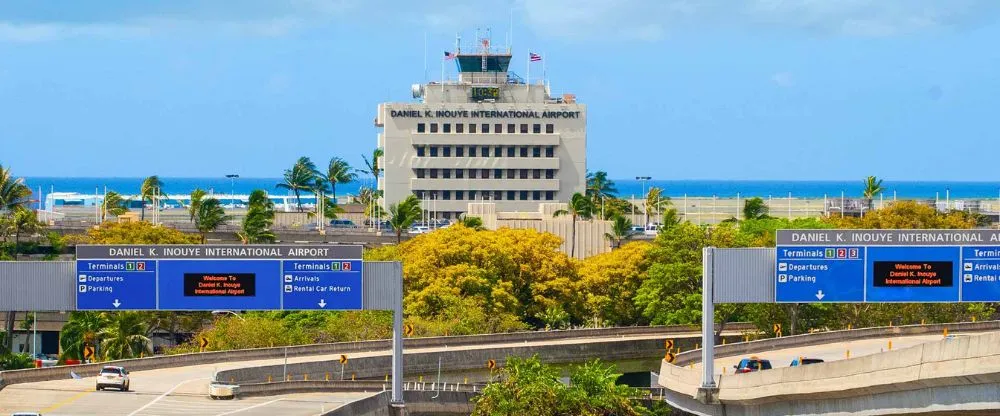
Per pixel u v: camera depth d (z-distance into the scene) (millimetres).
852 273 104312
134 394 109562
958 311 167375
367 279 104688
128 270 103688
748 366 115062
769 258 105125
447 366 145250
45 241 197875
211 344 141875
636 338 160375
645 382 158500
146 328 151250
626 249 180000
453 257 165250
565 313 169625
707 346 105688
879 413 85562
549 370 103938
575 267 175250
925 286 103812
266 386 112688
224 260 103750
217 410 102062
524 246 171750
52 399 105438
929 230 103688
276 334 142750
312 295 104125
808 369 92438
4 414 98500
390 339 146875
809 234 104438
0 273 103250
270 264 103812
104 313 145000
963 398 76938
